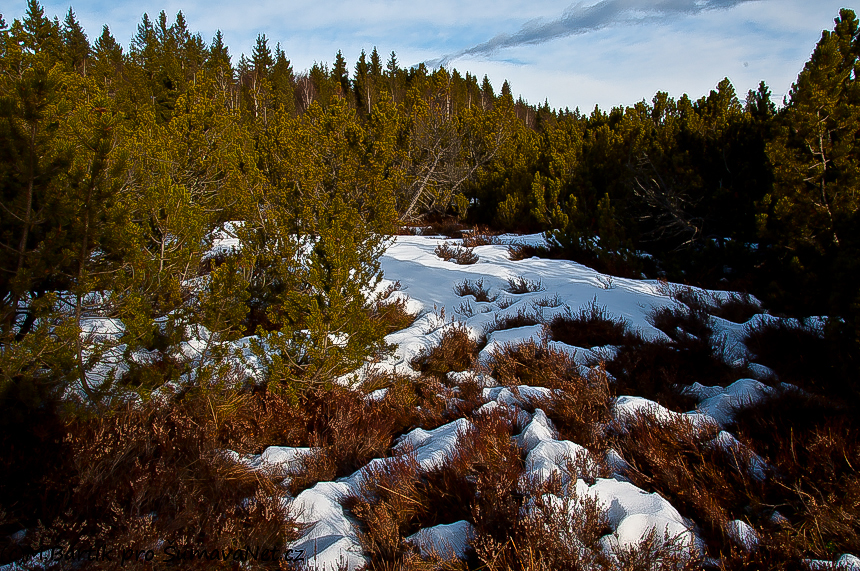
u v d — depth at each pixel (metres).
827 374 3.95
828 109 5.07
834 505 2.36
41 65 2.91
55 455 2.73
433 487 2.77
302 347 3.98
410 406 4.03
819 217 5.16
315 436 3.43
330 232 4.09
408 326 5.89
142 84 22.58
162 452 2.96
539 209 10.92
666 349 4.62
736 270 7.18
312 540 2.48
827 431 2.95
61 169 3.05
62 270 3.29
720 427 3.37
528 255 9.39
